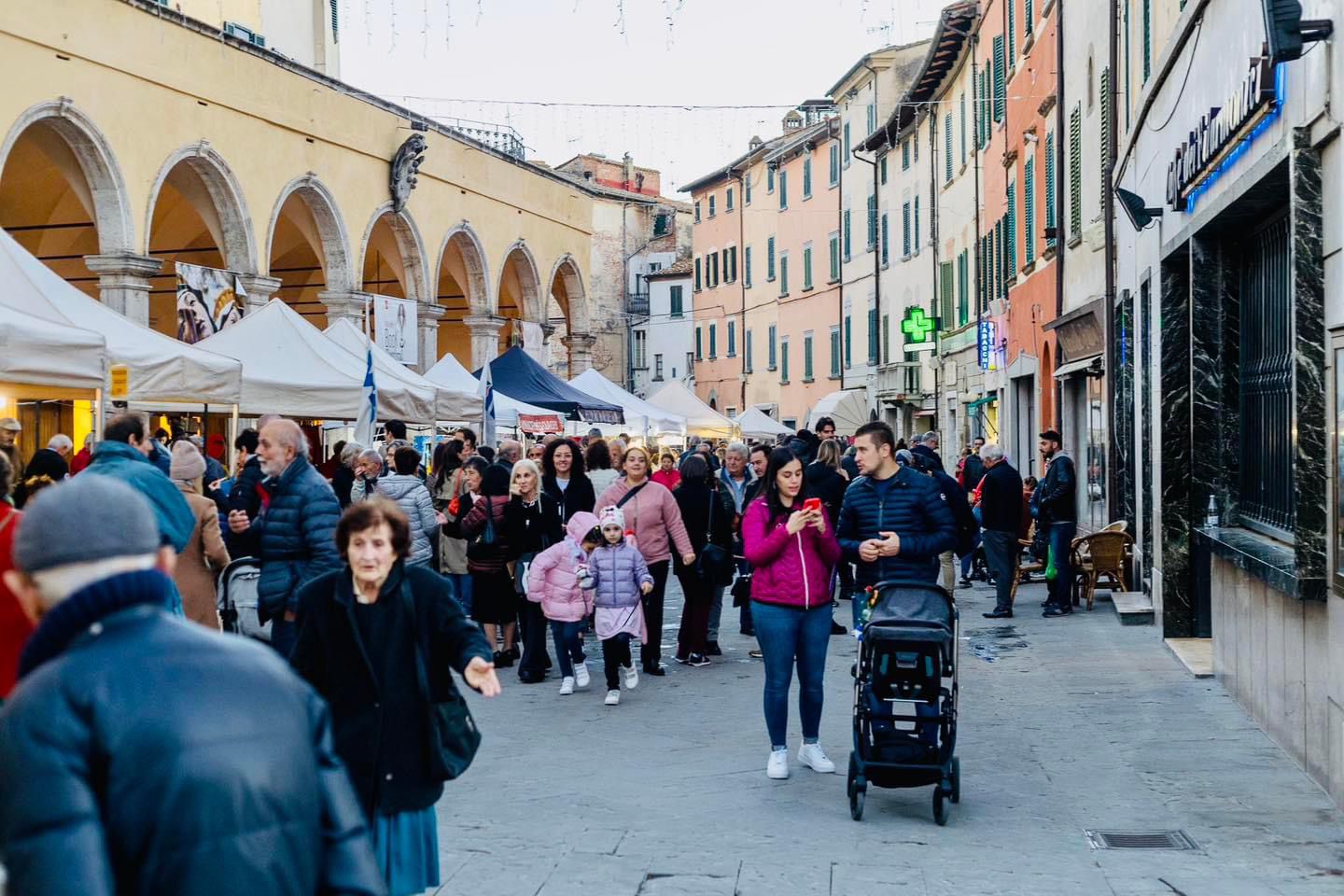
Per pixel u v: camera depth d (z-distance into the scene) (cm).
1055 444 1702
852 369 5556
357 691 495
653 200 7756
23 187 2697
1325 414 762
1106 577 2011
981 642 1420
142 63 2397
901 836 720
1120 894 618
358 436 1806
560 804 798
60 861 232
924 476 906
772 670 858
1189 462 1350
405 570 506
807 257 6038
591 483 1448
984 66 3484
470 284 3916
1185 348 1348
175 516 776
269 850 247
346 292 3128
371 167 3234
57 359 1106
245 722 249
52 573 256
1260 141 923
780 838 720
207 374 1403
